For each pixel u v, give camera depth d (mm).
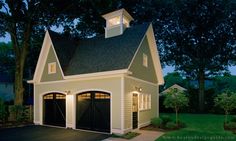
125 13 15758
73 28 22469
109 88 12742
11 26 18594
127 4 22859
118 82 12391
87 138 11133
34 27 20984
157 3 24766
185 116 21531
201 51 26172
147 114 15836
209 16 25109
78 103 14312
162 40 27531
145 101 15578
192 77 27391
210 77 26906
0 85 33844
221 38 25406
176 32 26672
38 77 16938
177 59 27203
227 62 25984
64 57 15805
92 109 13555
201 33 26094
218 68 25734
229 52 25531
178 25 26203
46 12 19406
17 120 16688
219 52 25562
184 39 26703
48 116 16266
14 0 17703
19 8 18094
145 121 15359
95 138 11133
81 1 18312
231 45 25641
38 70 16766
